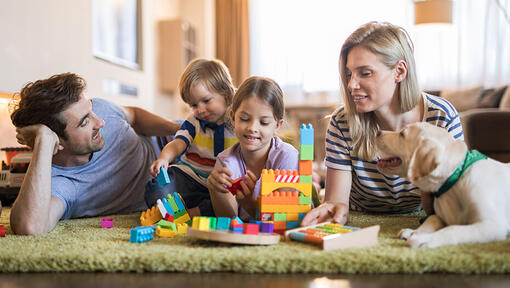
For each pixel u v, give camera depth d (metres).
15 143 2.48
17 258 0.88
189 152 1.70
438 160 0.96
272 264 0.84
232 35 5.62
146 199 1.59
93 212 1.59
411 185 1.41
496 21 4.59
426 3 4.33
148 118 2.05
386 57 1.21
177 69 4.74
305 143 1.17
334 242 0.93
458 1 4.78
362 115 1.37
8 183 1.98
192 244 1.02
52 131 1.32
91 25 3.04
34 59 2.41
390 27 1.27
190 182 1.62
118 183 1.68
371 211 1.68
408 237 1.02
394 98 1.30
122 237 1.13
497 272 0.82
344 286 0.76
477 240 0.92
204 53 5.33
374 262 0.83
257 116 1.29
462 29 4.79
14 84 2.25
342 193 1.43
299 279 0.80
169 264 0.86
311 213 1.15
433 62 4.91
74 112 1.39
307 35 5.42
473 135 3.12
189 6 5.35
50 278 0.84
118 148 1.72
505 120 3.06
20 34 2.30
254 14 5.59
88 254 0.90
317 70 5.39
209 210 1.49
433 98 1.36
